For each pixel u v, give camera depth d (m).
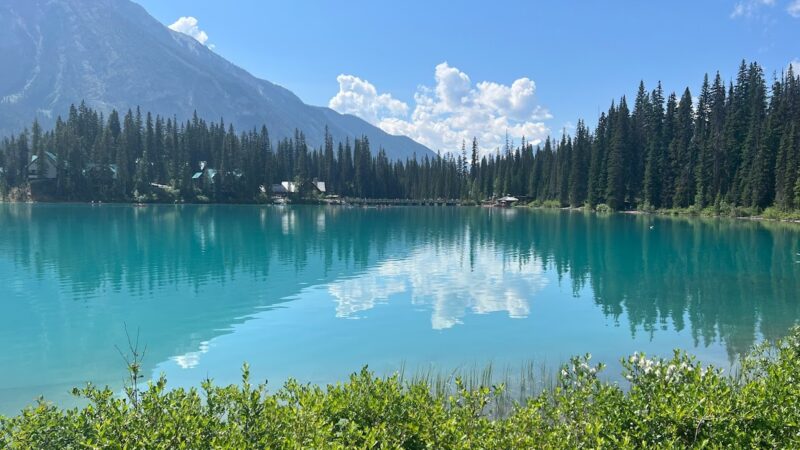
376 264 32.66
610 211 93.50
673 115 91.00
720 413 5.12
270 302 21.86
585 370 6.48
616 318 19.55
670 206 88.56
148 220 64.88
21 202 100.94
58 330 17.62
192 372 13.87
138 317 19.33
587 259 35.62
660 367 6.16
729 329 17.91
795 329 8.66
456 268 31.45
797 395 5.54
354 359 14.79
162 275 28.03
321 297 22.89
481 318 19.48
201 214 80.19
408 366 14.13
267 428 5.13
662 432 5.11
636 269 31.36
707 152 81.62
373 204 136.75
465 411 5.62
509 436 5.05
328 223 67.00
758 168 72.56
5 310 20.27
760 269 31.11
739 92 87.06
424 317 19.56
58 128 119.12
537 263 33.75
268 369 14.02
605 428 5.27
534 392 11.16
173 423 5.04
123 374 13.70
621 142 93.56
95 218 65.94
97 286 24.94
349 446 4.67
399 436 5.26
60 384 13.04
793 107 78.94
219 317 19.39
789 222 64.25
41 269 29.41
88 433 5.18
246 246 41.09
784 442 4.96
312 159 150.38
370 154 150.50
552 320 19.17
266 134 143.12
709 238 48.22
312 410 5.17
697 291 24.73
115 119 130.12
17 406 11.74
